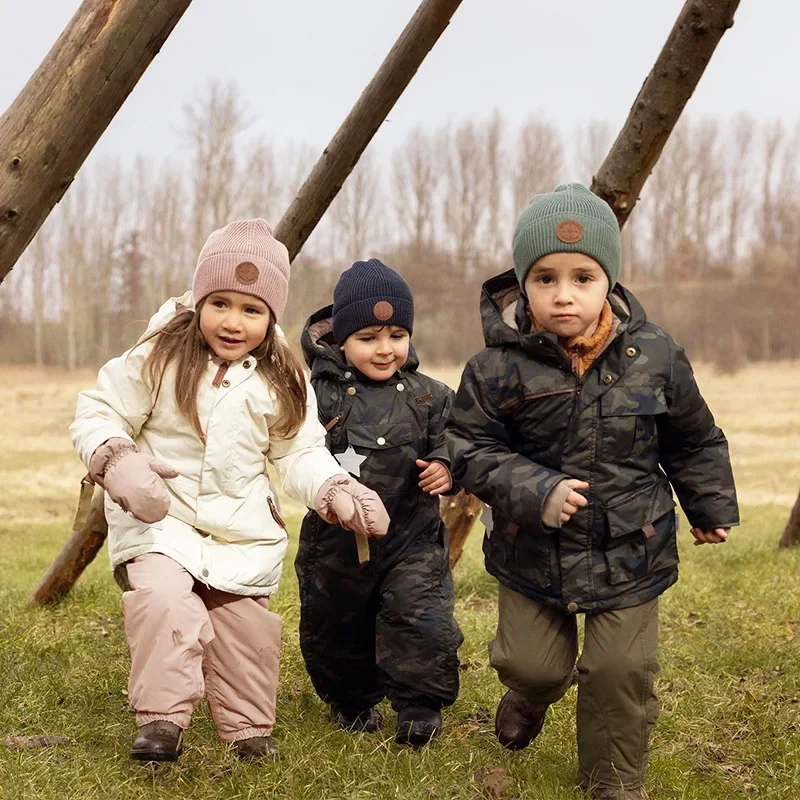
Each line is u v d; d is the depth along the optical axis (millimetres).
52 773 2582
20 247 2549
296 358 2893
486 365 2652
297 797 2521
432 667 2994
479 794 2604
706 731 3133
